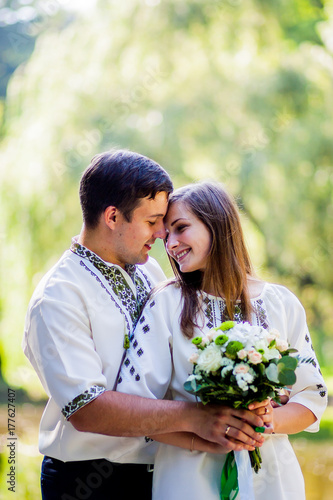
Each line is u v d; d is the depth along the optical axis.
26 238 7.84
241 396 2.02
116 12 8.27
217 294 2.31
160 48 8.16
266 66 8.34
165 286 2.39
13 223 7.88
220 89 8.12
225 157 7.88
